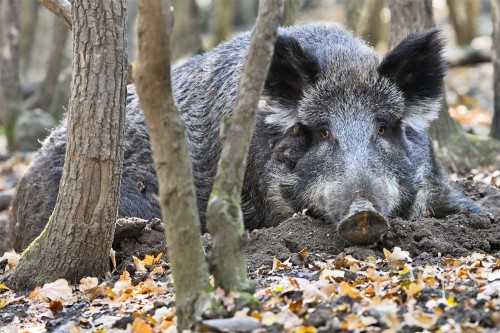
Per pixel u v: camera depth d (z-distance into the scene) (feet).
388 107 41.68
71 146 35.94
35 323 33.37
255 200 44.88
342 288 29.91
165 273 37.45
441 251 37.68
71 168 36.19
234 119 27.45
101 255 37.35
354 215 35.68
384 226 35.99
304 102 41.91
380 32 90.79
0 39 86.53
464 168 57.36
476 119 73.51
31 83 95.86
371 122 41.01
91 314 33.30
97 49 34.96
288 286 30.73
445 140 57.82
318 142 41.70
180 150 26.76
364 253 36.83
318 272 34.42
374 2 80.74
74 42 35.35
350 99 41.55
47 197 48.52
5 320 33.96
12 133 84.38
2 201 66.95
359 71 42.19
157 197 47.85
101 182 36.11
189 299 27.09
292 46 41.45
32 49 119.44
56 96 84.17
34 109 86.28
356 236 36.09
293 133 42.57
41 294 35.53
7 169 76.38
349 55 43.14
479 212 44.60
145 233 41.19
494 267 33.86
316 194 40.50
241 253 27.63
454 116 74.28
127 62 36.01
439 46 42.91
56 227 37.09
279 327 26.84
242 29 141.49
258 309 27.76
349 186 37.70
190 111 49.03
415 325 26.73
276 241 38.70
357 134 40.45
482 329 26.43
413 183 42.09
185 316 27.12
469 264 35.06
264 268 35.88
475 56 95.35
